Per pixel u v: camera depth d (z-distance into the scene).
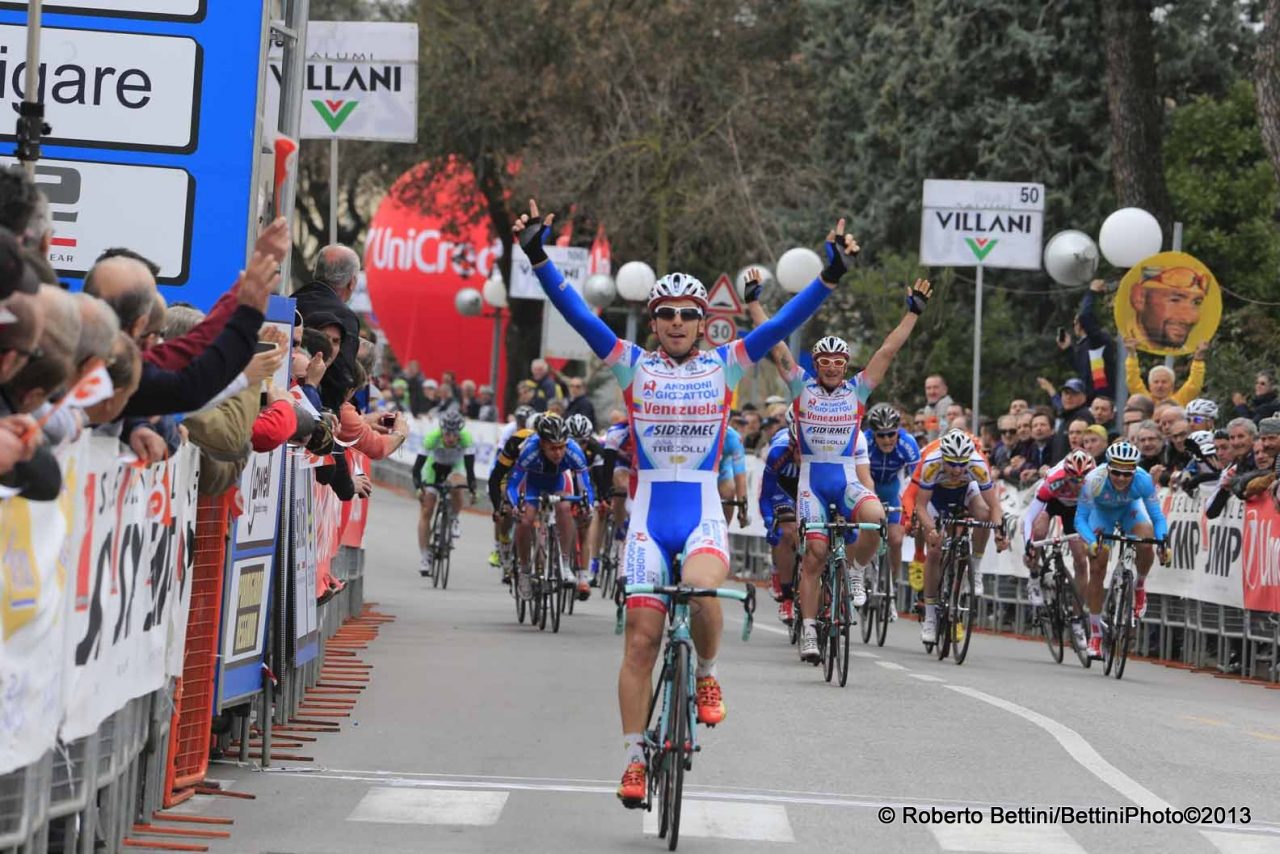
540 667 30.06
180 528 16.42
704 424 17.80
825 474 31.36
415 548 63.16
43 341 11.47
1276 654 34.34
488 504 88.19
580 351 77.06
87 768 13.66
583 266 80.12
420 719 23.66
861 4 78.38
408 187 102.56
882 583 38.88
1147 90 60.88
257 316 14.19
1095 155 72.06
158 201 21.50
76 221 21.45
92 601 13.38
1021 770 20.83
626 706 16.75
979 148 71.81
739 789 19.09
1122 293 42.94
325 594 25.41
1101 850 16.56
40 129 17.94
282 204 28.16
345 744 21.50
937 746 22.44
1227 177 68.56
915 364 64.81
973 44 73.00
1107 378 46.06
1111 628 33.97
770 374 89.12
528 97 94.38
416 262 106.06
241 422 16.94
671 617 16.95
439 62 94.62
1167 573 39.19
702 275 97.56
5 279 10.97
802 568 31.30
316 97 35.78
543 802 18.11
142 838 15.70
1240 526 35.31
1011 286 72.38
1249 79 71.56
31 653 11.96
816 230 79.62
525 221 17.94
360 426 25.06
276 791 18.30
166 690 16.66
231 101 21.53
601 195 88.81
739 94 90.25
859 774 20.27
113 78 21.50
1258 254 67.12
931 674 31.56
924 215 48.16
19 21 21.50
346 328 24.78
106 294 13.77
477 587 50.22
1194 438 38.91
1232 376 51.78
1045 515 37.22
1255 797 19.59
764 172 88.38
